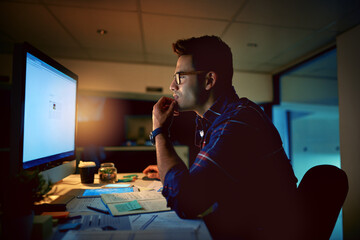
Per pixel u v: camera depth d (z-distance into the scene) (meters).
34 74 0.84
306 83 5.42
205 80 0.90
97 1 2.33
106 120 4.38
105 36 3.19
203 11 2.49
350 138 2.80
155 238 0.59
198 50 0.90
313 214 0.81
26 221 0.55
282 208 0.79
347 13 2.51
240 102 0.86
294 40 3.24
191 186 0.68
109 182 1.26
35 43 3.47
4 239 0.55
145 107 5.37
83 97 4.70
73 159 1.24
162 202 0.90
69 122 1.19
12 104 0.73
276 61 4.19
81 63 4.22
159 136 0.85
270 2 2.30
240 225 0.76
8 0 2.34
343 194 0.82
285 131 6.15
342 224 2.80
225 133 0.75
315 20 2.66
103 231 0.63
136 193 1.01
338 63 3.04
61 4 2.40
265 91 4.96
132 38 3.25
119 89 4.32
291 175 0.84
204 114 0.94
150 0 2.30
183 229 0.65
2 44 3.53
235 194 0.72
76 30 3.02
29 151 0.80
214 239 0.75
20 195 0.55
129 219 0.74
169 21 2.72
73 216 0.75
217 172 0.69
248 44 3.38
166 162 0.77
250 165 0.75
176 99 0.95
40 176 0.62
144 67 4.43
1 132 2.73
